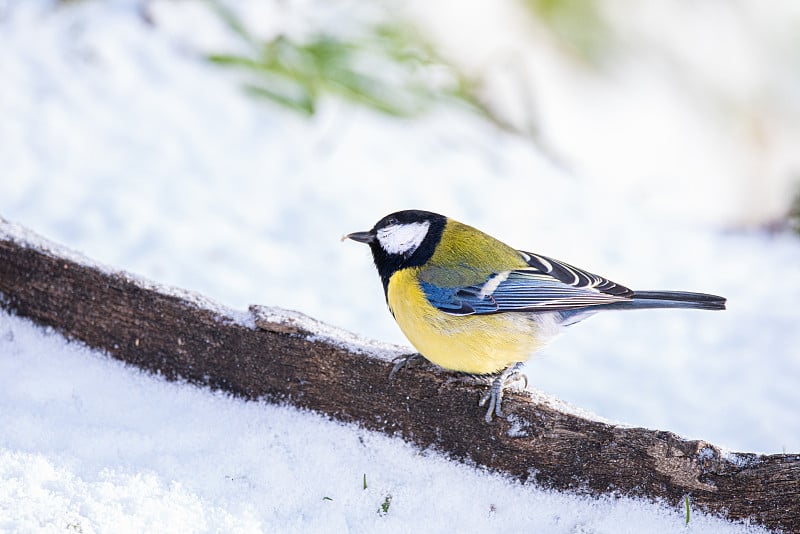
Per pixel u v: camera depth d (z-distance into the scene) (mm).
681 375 10180
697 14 16484
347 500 6449
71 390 7117
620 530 6277
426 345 7211
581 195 14250
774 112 15992
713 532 6234
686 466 6277
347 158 13852
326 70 14656
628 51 16578
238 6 15289
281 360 7156
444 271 7258
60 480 5996
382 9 15781
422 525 6309
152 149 12992
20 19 14570
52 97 13336
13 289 7629
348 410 7094
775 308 11602
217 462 6562
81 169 12250
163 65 14516
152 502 5934
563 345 10797
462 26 16641
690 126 16078
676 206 14367
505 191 13859
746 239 13734
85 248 10828
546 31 16672
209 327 7250
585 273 7559
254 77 14695
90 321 7488
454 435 6863
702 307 7320
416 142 14625
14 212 11219
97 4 15164
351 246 12047
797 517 6125
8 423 6559
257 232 11969
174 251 11180
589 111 16266
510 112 15867
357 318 10523
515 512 6477
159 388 7336
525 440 6656
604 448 6484
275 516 6191
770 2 16312
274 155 13539
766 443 8758
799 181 14586
